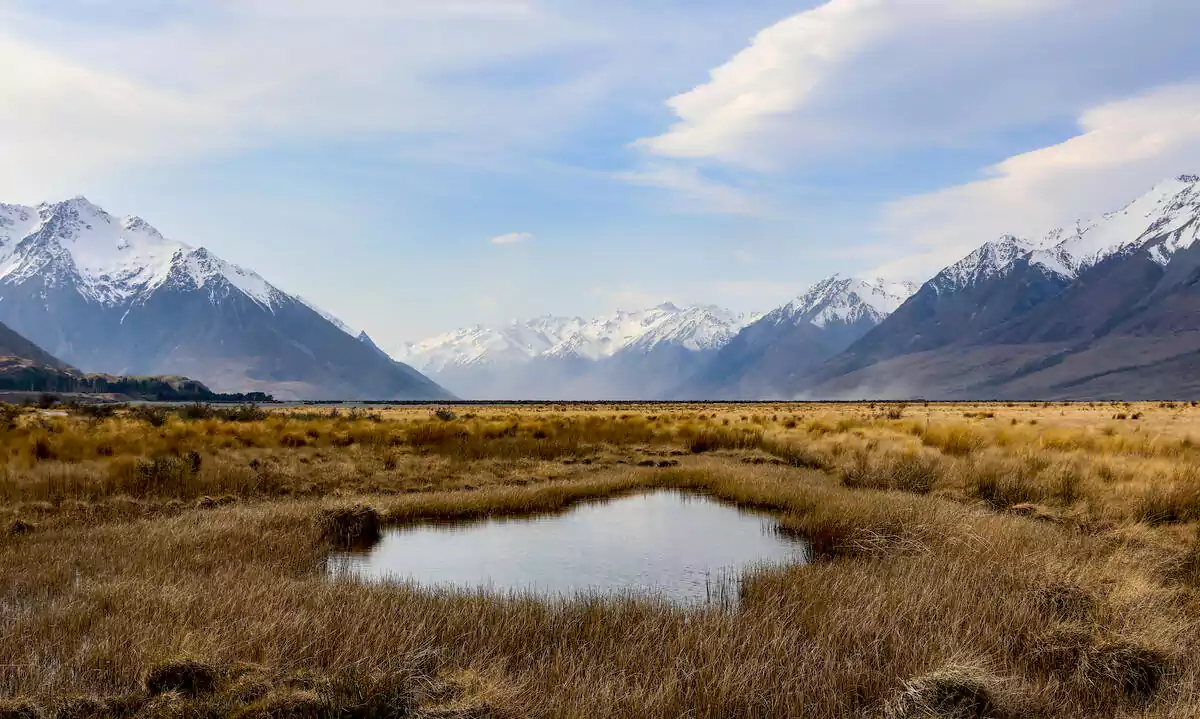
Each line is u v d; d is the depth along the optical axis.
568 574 12.67
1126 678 7.14
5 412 33.22
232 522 14.62
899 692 6.62
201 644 7.57
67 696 6.52
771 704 6.57
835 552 13.77
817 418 47.78
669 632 8.38
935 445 27.02
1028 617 8.41
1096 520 14.02
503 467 24.62
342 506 15.81
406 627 8.29
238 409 55.84
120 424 32.56
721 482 21.58
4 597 9.78
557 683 6.99
